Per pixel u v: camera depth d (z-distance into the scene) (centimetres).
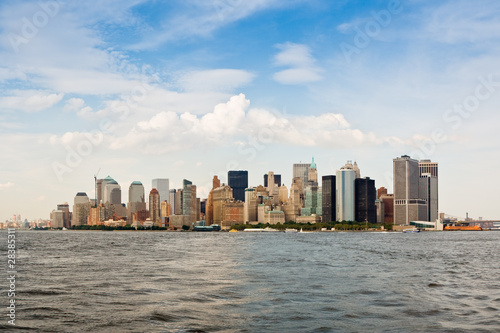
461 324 3956
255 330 3797
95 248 18050
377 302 5009
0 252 14712
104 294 5647
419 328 3822
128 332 3791
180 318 4259
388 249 17200
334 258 12050
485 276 7544
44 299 5325
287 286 6294
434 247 18962
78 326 4009
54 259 11750
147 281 6912
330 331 3750
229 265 9800
